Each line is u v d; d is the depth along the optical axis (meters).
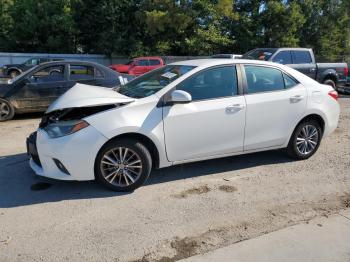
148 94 4.54
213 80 4.77
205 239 3.44
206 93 4.70
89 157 4.16
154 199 4.26
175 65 5.17
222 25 30.47
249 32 29.88
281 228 3.64
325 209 4.06
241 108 4.84
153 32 28.58
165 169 5.20
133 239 3.43
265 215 3.90
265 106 5.02
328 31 32.75
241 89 4.92
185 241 3.40
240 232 3.56
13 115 8.67
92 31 31.56
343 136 7.29
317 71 12.81
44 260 3.11
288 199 4.30
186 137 4.56
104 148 4.22
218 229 3.61
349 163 5.57
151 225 3.68
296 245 3.35
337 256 3.19
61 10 31.64
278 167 5.34
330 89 5.77
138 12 28.78
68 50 32.38
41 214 3.89
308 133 5.60
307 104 5.39
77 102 4.23
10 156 5.79
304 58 12.61
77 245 3.32
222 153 4.88
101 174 4.29
